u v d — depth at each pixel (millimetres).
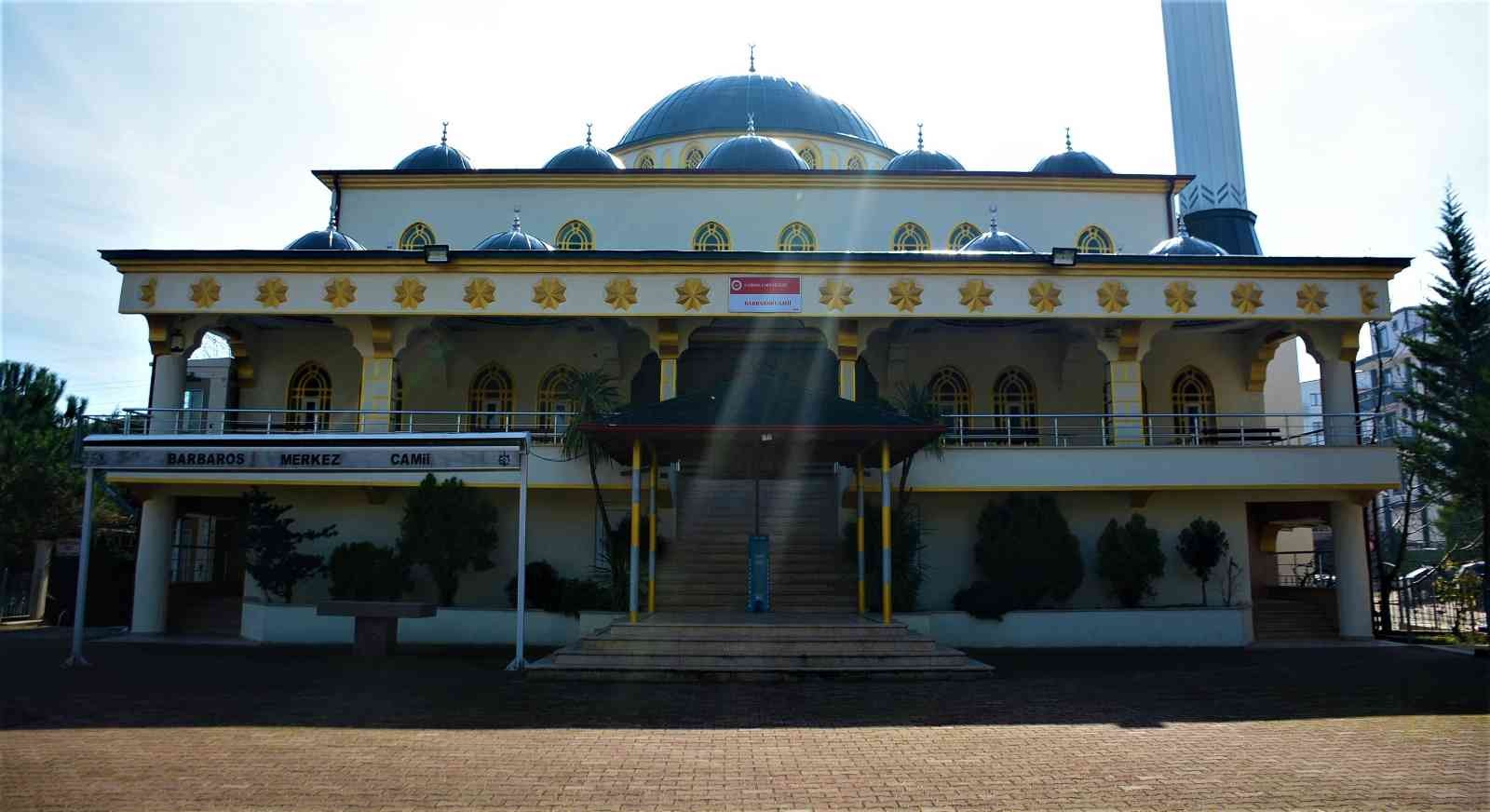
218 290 24125
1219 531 25234
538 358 28125
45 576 31812
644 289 24031
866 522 23156
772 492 26484
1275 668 19234
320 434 19047
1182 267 24531
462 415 27797
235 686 16047
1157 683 16906
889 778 9648
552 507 25641
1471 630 26266
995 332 28469
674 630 18375
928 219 30984
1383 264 24828
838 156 37344
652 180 30719
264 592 24812
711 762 10359
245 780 9438
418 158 33031
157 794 8914
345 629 23672
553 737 11789
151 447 19203
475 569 24031
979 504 25719
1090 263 24328
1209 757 10648
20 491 29391
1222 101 36625
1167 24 38281
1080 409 28172
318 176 30922
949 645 23203
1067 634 23641
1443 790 9266
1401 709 14164
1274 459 24250
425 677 17344
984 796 8938
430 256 23844
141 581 24875
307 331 28156
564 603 23031
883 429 19016
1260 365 28297
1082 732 12188
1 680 16797
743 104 37531
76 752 10703
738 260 24031
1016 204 31188
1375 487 24344
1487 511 24359
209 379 36250
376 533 25328
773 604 22453
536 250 24031
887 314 24047
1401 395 29969
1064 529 24375
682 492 26609
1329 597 26984
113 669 18375
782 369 28797
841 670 17141
